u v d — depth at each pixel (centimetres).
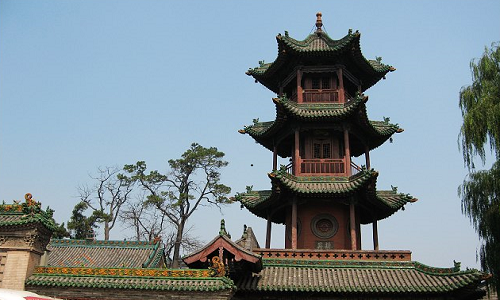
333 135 3962
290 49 3944
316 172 3744
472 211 3481
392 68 4216
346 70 4128
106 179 8150
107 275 2683
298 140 3834
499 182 3378
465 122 3550
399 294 2941
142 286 2581
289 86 4288
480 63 3766
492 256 3319
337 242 3609
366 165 3934
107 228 7794
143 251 4847
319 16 4341
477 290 3212
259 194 3909
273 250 3300
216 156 7856
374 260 3222
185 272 2644
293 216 3544
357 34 3788
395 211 3844
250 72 4300
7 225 2723
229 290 2569
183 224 7694
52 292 2653
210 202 7800
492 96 3553
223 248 2731
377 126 4059
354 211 3600
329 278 3078
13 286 2633
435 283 2928
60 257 4700
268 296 3038
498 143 3372
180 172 7862
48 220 2883
